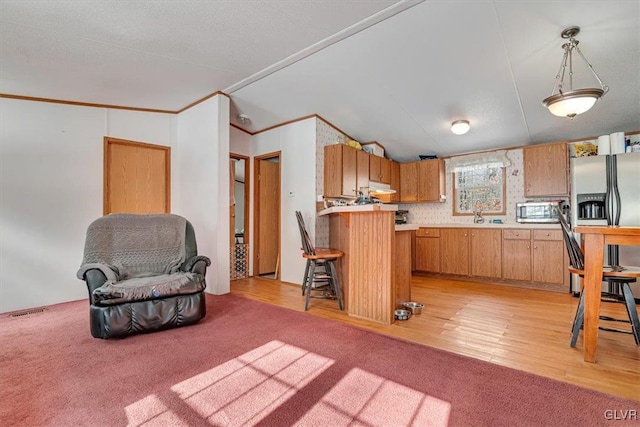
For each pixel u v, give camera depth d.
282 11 2.35
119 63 2.96
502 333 2.51
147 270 3.00
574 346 2.24
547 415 1.45
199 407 1.51
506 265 4.42
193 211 4.17
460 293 3.92
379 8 2.36
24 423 1.38
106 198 3.80
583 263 2.23
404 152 5.54
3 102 3.18
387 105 4.02
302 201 4.48
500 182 5.04
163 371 1.86
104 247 2.86
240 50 2.90
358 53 3.00
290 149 4.66
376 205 2.66
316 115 4.37
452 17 2.47
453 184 5.51
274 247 5.41
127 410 1.48
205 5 2.24
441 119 4.23
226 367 1.91
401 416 1.44
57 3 2.10
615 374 1.83
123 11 2.24
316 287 3.96
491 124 4.20
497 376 1.81
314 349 2.18
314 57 3.08
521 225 4.33
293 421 1.41
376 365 1.94
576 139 4.33
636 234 1.86
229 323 2.74
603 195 3.62
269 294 3.83
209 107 3.94
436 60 3.05
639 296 3.39
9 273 3.16
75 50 2.67
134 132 4.07
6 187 3.17
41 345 2.25
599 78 3.00
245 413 1.47
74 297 3.56
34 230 3.32
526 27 2.50
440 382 1.74
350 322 2.77
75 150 3.61
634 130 3.94
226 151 3.94
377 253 2.80
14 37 2.42
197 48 2.82
